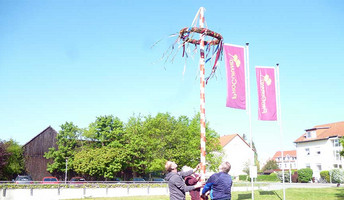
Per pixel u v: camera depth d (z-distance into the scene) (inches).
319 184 1560.0
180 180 219.8
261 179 2167.8
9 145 1534.2
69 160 1545.3
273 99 648.4
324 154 1902.1
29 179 1273.4
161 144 1393.9
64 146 1601.9
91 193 1016.2
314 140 1975.9
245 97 522.0
